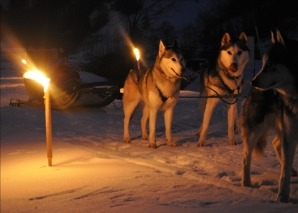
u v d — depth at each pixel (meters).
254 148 2.44
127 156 3.23
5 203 2.31
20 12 17.92
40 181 2.65
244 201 2.15
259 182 2.49
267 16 11.02
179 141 3.74
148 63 9.92
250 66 7.99
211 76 3.44
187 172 2.72
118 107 5.85
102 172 2.77
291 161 2.14
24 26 17.80
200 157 3.12
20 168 2.98
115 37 14.59
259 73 2.10
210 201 2.17
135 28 13.48
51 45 17.14
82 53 15.09
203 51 10.49
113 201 2.23
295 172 2.56
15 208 2.24
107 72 10.02
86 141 3.88
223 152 3.26
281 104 2.18
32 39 17.66
